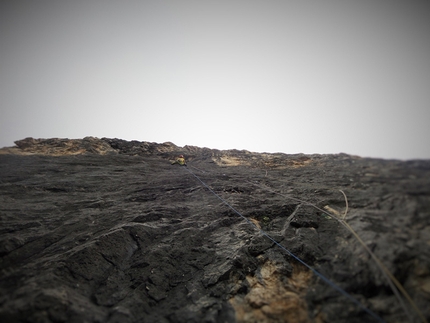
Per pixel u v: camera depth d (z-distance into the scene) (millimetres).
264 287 3117
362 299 2477
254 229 4387
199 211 5418
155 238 4430
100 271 3539
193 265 3758
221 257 3803
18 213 5047
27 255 3844
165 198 6344
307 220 4027
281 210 4766
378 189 3582
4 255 3643
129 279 3523
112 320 2707
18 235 4234
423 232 2582
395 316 2205
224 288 3209
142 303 3074
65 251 3895
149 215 5133
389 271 2496
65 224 4805
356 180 4363
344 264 2934
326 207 4160
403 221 2840
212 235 4457
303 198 4844
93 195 6586
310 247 3439
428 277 2295
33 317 2426
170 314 2918
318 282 2916
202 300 3074
